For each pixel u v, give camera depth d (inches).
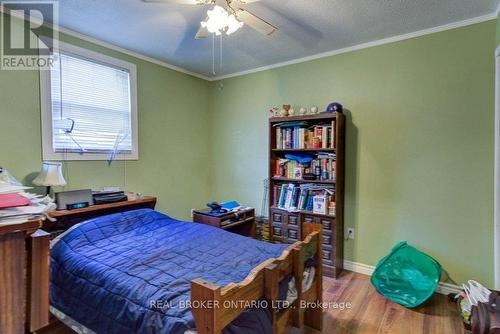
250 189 148.9
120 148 117.7
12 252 21.9
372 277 101.0
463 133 96.3
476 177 94.6
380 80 111.0
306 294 72.7
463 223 97.2
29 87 91.8
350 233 119.5
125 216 99.0
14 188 28.2
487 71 91.6
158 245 83.0
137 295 56.9
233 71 149.0
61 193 92.1
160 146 133.8
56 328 78.6
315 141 116.8
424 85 102.4
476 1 82.7
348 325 82.1
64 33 99.7
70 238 82.3
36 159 93.7
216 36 105.9
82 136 105.7
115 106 116.0
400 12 88.9
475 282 87.0
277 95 137.9
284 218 123.9
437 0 82.0
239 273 65.5
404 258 99.6
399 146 108.0
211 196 160.6
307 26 98.4
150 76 128.6
